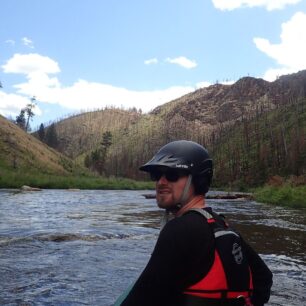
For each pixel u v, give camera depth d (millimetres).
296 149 89062
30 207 25078
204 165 2061
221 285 1749
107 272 8359
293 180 43562
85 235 12695
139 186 73688
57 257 9719
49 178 66125
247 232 14438
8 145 96438
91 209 24781
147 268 1784
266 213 22812
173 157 2031
